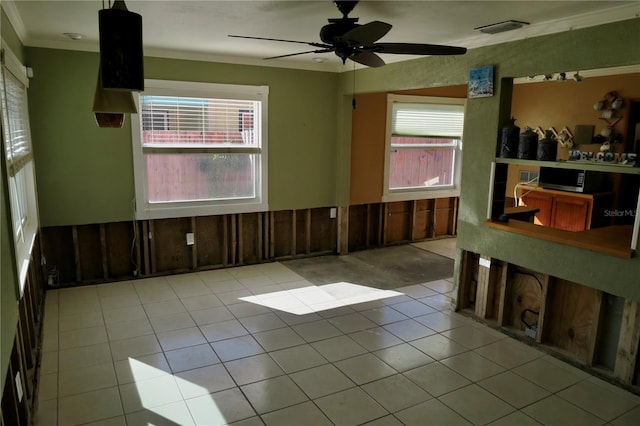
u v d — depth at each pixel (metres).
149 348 3.58
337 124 6.12
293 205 6.04
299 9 3.22
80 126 4.70
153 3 3.09
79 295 4.69
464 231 4.29
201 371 3.25
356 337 3.84
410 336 3.88
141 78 1.81
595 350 3.34
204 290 4.91
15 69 3.35
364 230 6.80
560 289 3.62
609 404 2.96
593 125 6.03
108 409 2.80
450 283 5.26
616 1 2.84
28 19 3.61
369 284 5.20
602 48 3.09
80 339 3.71
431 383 3.16
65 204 4.76
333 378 3.19
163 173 5.24
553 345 3.66
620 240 3.37
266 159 5.71
